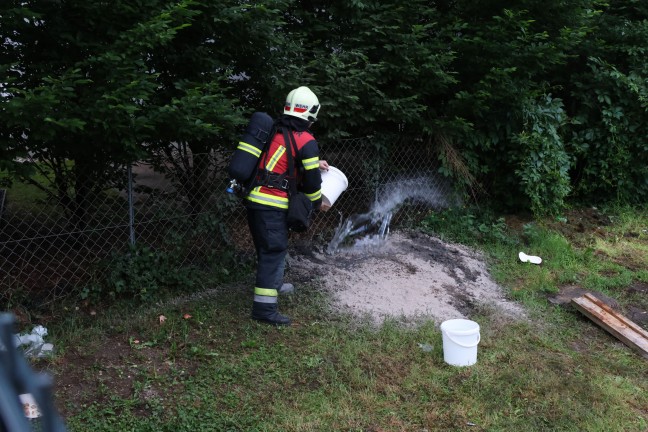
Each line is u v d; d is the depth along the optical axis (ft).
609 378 14.89
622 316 17.92
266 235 15.52
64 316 15.56
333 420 12.53
